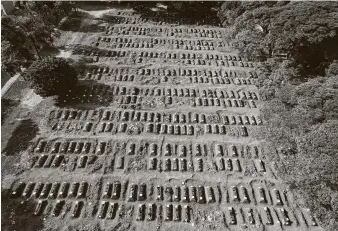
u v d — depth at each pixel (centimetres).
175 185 3181
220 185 3222
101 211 2894
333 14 4809
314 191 2862
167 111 4069
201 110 4131
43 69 3884
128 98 4209
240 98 4388
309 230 2869
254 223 2903
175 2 6519
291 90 3894
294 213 3005
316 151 2984
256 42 4988
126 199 3023
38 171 3203
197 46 5603
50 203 2939
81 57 4991
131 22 6325
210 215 2947
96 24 6106
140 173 3278
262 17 5078
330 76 4122
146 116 3962
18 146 3438
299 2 5278
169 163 3403
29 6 5472
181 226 2844
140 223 2844
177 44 5631
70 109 3962
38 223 2775
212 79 4728
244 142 3706
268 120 3922
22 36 4381
